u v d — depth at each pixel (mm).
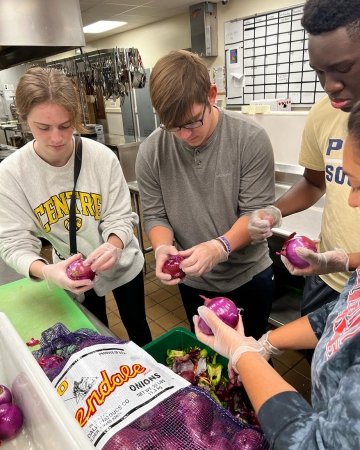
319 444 423
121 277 1429
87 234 1280
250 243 1218
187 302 1508
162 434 591
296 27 3854
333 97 740
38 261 1119
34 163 1152
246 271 1353
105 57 3699
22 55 2549
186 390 663
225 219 1247
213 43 4793
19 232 1170
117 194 1297
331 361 478
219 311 833
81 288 1025
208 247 1085
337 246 1085
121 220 1299
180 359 898
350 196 546
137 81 3691
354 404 396
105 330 967
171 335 976
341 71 675
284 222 1911
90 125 3748
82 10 4543
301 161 1245
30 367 633
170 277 1086
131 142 3639
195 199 1234
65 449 492
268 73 4320
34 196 1177
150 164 1256
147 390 654
